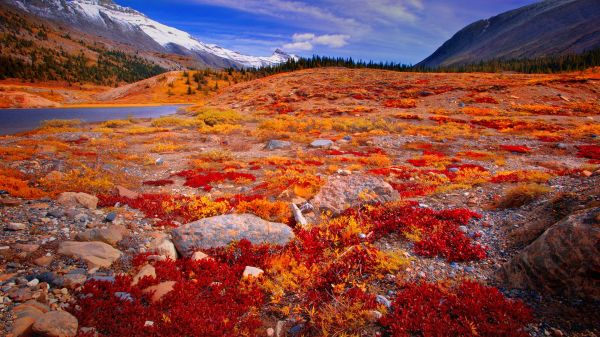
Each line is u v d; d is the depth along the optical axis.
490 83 67.00
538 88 57.69
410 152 26.08
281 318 6.24
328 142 28.80
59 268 7.10
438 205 11.34
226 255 8.45
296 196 13.17
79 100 132.88
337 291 6.58
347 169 19.59
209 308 6.23
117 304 6.07
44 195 12.54
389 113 49.44
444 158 22.20
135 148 28.03
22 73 181.62
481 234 8.70
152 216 11.36
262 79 106.94
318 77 94.62
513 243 7.88
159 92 140.00
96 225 9.90
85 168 17.44
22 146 24.44
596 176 11.48
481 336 5.13
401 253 8.15
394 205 10.99
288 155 25.39
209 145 30.16
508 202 10.23
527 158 22.19
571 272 5.59
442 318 5.59
